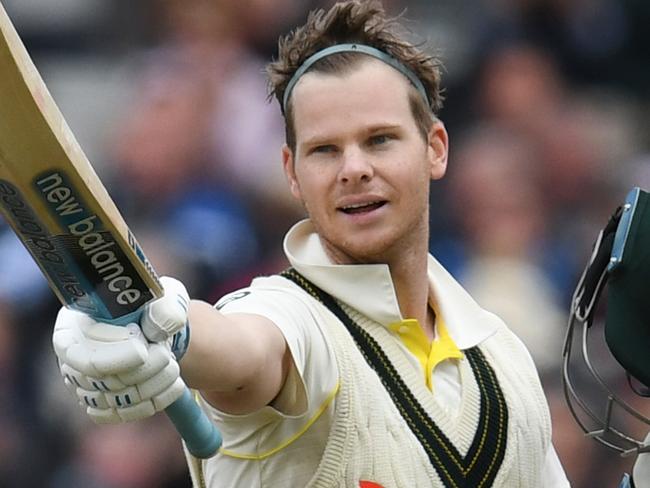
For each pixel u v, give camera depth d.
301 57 10.36
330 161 10.16
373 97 10.12
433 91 10.65
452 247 22.77
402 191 10.23
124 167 22.48
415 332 10.38
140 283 7.35
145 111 23.06
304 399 9.40
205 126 22.80
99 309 7.38
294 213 22.33
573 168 24.56
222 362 8.35
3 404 20.25
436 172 10.81
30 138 6.77
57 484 19.97
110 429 20.08
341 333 9.95
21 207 7.07
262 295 9.84
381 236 10.20
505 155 24.17
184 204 22.03
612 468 19.80
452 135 24.77
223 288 21.59
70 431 20.17
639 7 27.31
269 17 24.69
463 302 11.02
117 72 23.83
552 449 11.34
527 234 23.05
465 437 10.27
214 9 24.36
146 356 7.28
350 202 10.12
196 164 22.50
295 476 9.68
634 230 10.27
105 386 7.31
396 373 10.09
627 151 25.19
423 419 10.05
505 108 25.02
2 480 19.95
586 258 23.12
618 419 19.89
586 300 10.70
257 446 9.73
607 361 20.36
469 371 10.63
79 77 23.77
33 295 20.77
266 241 22.17
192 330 8.09
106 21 24.41
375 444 9.77
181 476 19.91
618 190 24.64
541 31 25.98
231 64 23.75
